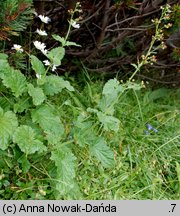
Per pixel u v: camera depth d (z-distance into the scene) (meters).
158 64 1.11
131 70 1.13
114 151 0.84
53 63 0.75
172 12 0.90
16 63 0.81
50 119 0.72
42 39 1.01
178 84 1.18
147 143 0.90
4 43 0.83
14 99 0.76
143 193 0.79
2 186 0.71
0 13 0.66
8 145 0.68
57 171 0.68
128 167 0.83
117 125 0.73
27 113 0.76
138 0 1.02
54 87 0.76
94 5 0.99
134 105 1.05
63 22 1.02
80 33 1.05
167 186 0.82
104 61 1.09
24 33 0.96
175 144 0.93
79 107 0.92
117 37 1.02
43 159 0.74
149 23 1.01
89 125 0.79
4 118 0.68
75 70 1.10
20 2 0.66
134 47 1.07
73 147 0.80
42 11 0.96
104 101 0.76
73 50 1.06
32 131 0.69
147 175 0.82
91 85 1.04
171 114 1.04
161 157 0.87
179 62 1.09
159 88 1.17
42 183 0.72
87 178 0.77
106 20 0.97
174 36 1.02
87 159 0.79
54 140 0.71
